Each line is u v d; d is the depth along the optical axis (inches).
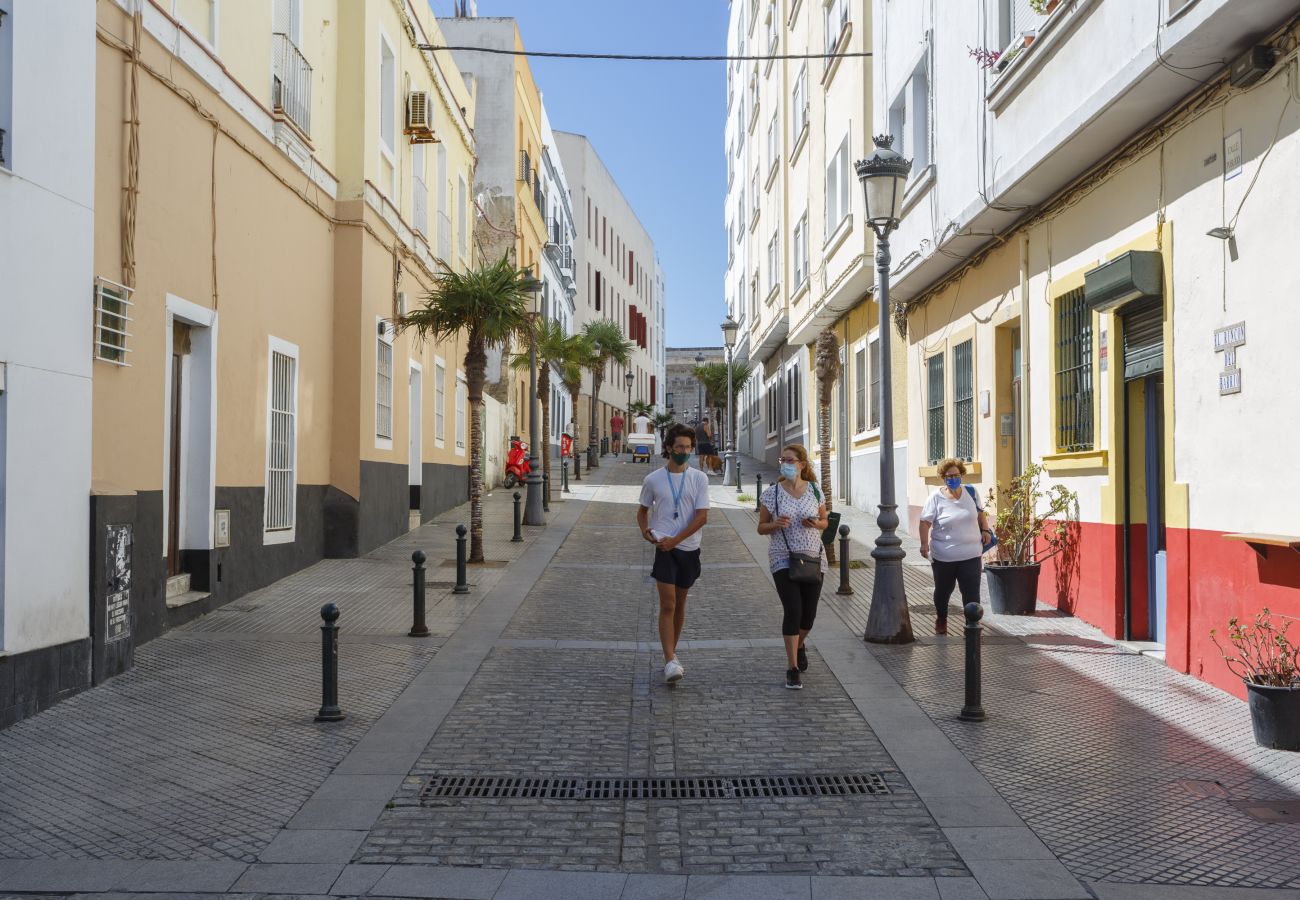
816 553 341.7
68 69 315.9
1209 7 274.7
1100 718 296.0
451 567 600.7
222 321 465.1
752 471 1391.5
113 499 341.1
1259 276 291.9
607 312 2536.9
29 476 296.2
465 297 598.2
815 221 919.0
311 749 276.8
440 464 920.9
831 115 834.2
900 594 402.9
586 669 367.9
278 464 547.2
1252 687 268.2
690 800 243.0
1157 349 361.1
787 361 1243.2
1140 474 392.5
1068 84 379.6
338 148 644.7
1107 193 392.2
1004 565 450.0
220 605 465.1
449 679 349.4
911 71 594.2
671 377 3663.9
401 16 741.3
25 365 293.9
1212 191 316.5
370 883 198.4
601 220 2476.6
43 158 302.8
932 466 626.8
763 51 1274.6
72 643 318.3
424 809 237.5
